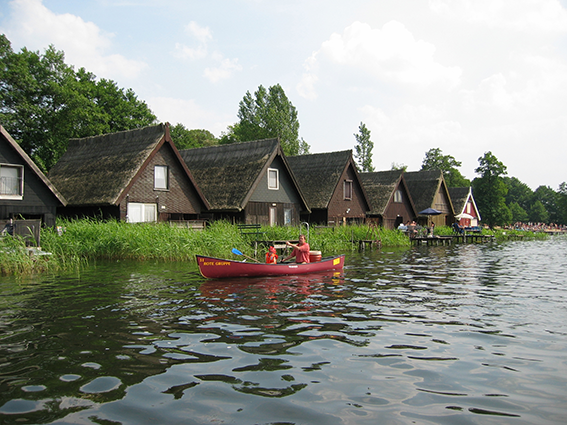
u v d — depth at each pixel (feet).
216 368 20.21
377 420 15.46
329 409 16.25
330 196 115.96
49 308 31.96
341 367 20.44
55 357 21.58
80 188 87.86
